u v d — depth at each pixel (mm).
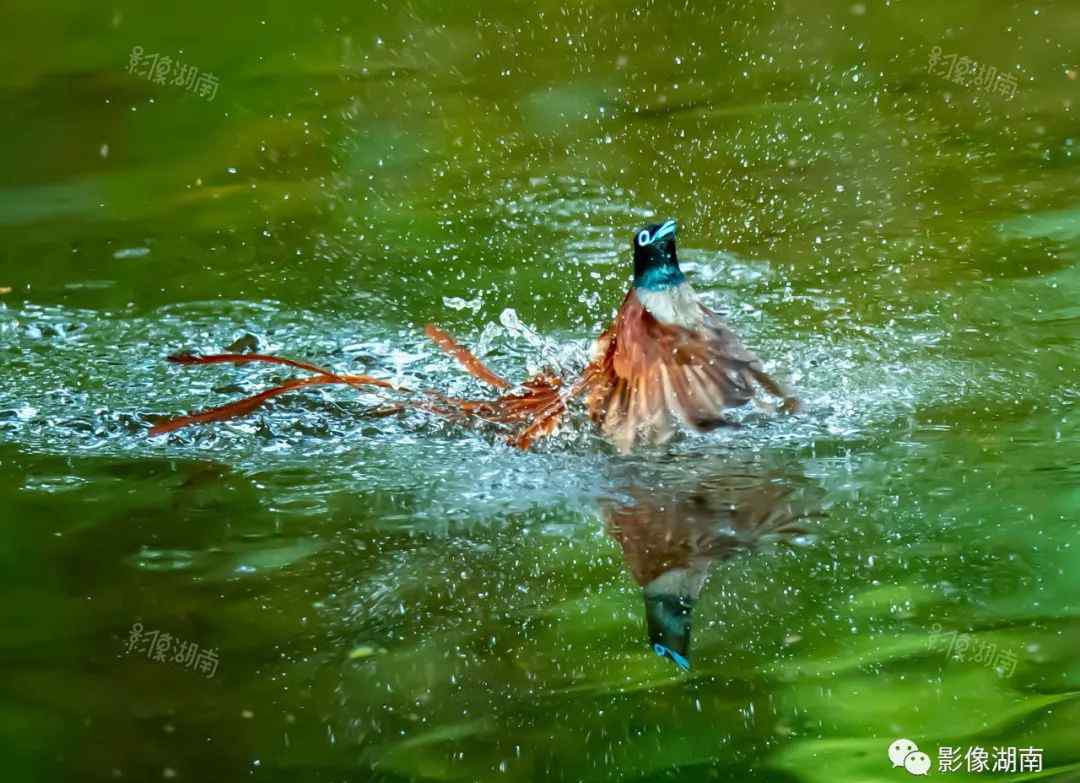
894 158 15094
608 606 7730
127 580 8039
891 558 8125
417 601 7812
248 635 7535
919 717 6785
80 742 6742
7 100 18047
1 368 11156
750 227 13625
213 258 13469
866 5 20203
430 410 10328
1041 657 7188
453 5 21375
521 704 6926
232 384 10938
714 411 9672
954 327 11320
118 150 16484
